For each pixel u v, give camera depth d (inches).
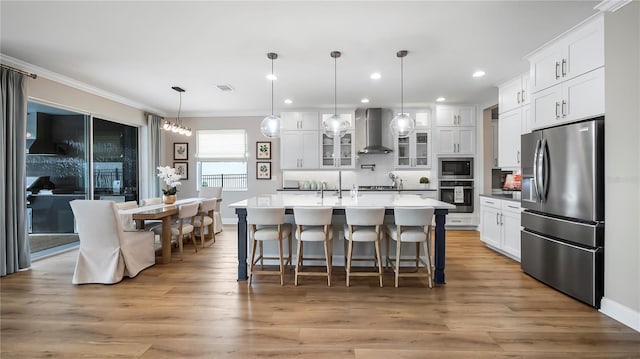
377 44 129.6
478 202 246.2
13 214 142.6
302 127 259.6
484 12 104.5
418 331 91.0
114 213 129.8
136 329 92.0
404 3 99.0
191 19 108.8
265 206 130.3
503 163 187.9
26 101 147.9
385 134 258.2
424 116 255.4
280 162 266.8
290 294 118.9
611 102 97.5
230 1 97.7
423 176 268.2
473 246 195.5
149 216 150.6
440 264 130.2
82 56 142.1
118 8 101.4
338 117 158.9
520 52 137.9
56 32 118.5
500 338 87.1
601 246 103.5
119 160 229.6
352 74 168.6
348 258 128.2
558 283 120.2
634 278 91.6
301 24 112.4
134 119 238.2
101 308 106.2
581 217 107.8
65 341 85.4
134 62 150.3
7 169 140.3
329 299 114.0
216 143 278.8
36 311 103.9
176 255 175.3
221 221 257.1
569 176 112.6
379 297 116.0
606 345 83.4
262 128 157.5
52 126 195.0
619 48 94.7
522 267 144.1
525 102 168.6
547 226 125.1
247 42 127.5
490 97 223.3
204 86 191.0
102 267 131.6
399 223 124.1
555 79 125.1
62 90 174.7
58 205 199.6
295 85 189.8
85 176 198.2
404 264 152.3
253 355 79.3
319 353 80.1
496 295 117.6
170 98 221.1
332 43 128.6
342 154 260.4
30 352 80.2
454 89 200.4
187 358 78.0
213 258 169.3
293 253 154.0
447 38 124.1
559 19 109.0
